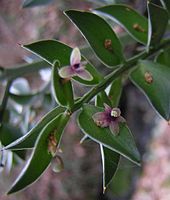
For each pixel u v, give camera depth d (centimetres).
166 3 13
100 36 12
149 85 12
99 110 10
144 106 31
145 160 43
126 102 30
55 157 10
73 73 10
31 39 28
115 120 10
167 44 14
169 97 11
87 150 29
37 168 10
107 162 10
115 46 12
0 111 16
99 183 31
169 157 44
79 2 26
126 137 10
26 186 9
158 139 44
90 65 11
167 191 43
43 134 10
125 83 29
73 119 29
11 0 28
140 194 42
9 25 28
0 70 17
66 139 29
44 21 27
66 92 10
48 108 18
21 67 17
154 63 12
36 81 27
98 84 11
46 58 11
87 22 12
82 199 30
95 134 10
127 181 34
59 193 30
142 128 32
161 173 44
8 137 14
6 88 17
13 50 28
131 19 14
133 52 23
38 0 16
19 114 18
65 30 27
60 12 27
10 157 15
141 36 14
